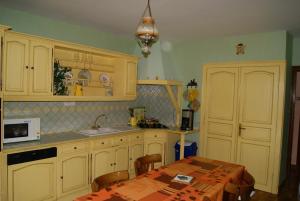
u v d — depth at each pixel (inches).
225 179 86.2
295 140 209.6
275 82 149.3
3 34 101.1
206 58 177.0
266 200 141.6
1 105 100.0
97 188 75.5
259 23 132.6
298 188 158.4
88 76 156.0
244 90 160.9
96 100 148.8
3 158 101.7
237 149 164.6
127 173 88.1
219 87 171.6
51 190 118.4
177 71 191.9
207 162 107.2
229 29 146.3
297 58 169.2
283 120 151.9
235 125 164.9
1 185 100.8
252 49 157.1
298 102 207.9
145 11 110.0
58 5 113.3
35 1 108.8
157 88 193.6
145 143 170.4
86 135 138.0
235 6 107.7
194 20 129.8
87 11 120.8
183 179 83.4
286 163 178.5
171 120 189.8
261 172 155.5
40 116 134.3
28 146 109.0
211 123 175.9
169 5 108.2
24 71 113.4
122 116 181.3
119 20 135.2
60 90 133.0
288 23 131.5
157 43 182.1
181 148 166.6
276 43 148.4
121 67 165.2
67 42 130.1
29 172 110.0
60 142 120.6
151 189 75.6
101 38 161.6
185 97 187.2
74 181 128.3
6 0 108.3
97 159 139.0
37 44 117.6
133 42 184.9
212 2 103.8
